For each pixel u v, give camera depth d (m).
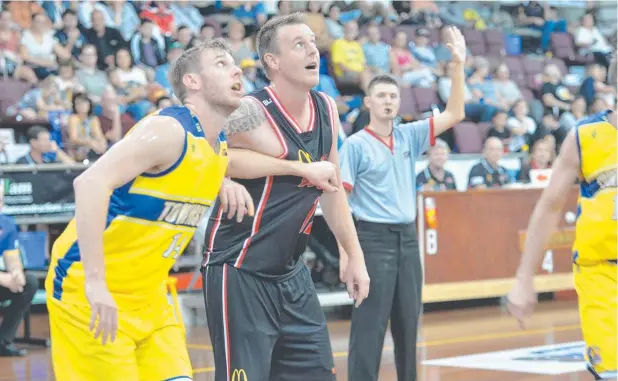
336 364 7.49
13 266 7.88
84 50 12.35
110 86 11.61
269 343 4.08
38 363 7.70
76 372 3.53
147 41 13.41
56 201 9.30
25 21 13.02
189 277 10.16
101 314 3.17
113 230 3.40
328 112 4.24
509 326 9.45
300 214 4.09
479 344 8.43
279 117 4.07
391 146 5.75
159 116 3.34
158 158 3.29
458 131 13.49
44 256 9.60
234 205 3.71
